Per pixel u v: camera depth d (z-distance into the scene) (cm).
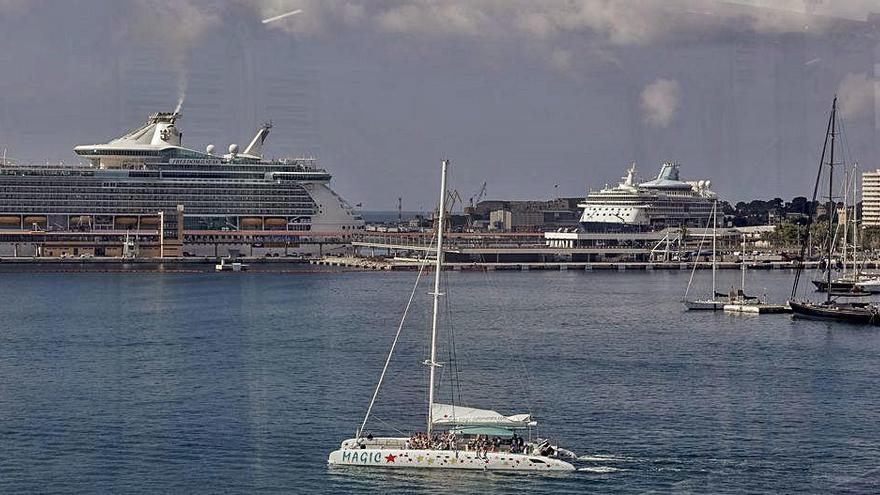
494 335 16875
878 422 11231
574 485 9225
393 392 12319
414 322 18300
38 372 13812
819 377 13575
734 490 9212
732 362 14612
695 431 10769
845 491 9244
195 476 9538
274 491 9138
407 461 9444
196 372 13600
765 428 10938
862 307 19725
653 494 9069
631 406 11756
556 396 12181
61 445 10412
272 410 11431
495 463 9388
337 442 10331
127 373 13662
